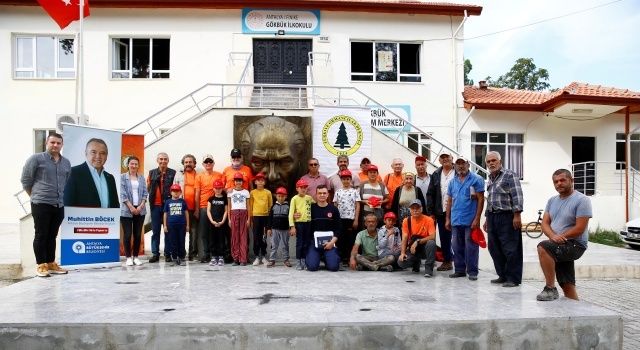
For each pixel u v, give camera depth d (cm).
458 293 591
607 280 943
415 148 1582
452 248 746
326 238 789
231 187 873
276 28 1563
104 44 1530
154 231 863
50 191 701
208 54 1547
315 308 502
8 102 1508
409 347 448
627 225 1301
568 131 1641
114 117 1523
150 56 1566
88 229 784
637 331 577
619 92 1558
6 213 1483
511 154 1636
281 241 842
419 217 764
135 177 837
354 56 1616
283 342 439
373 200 838
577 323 469
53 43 1534
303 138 941
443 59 1608
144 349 438
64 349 439
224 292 591
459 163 713
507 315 475
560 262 582
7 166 1495
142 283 654
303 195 818
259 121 935
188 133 968
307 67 1459
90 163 789
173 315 469
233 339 439
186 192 876
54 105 1512
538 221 1520
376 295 577
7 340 439
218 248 846
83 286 628
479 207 695
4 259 920
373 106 1558
